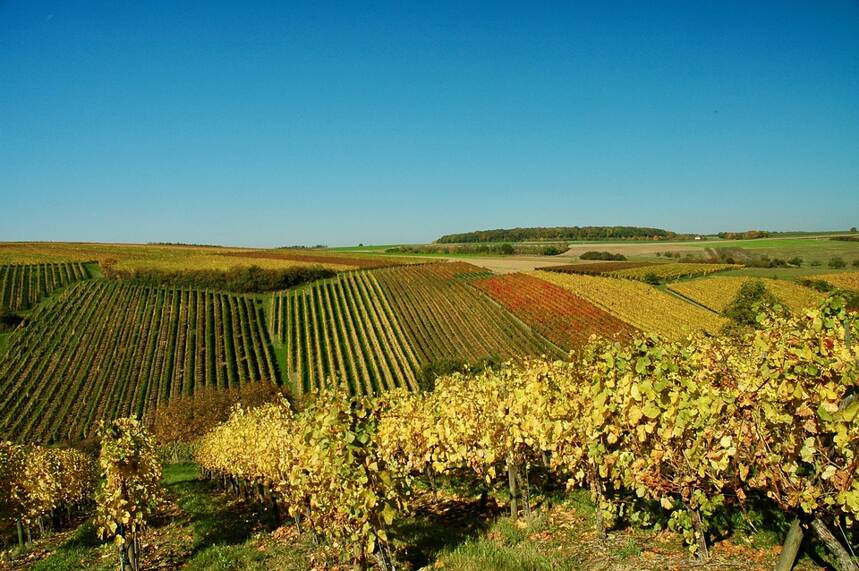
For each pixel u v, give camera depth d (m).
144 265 85.88
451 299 71.19
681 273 78.56
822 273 72.38
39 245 111.81
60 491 20.22
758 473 6.27
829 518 5.96
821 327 6.27
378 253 123.69
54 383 52.19
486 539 9.91
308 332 62.41
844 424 5.33
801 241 108.81
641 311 60.72
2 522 16.27
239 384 51.75
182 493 24.61
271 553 11.80
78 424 45.44
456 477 17.12
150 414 47.06
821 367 5.74
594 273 81.56
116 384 52.53
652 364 6.86
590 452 7.97
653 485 7.17
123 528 12.22
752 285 45.66
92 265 88.56
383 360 53.84
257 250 129.75
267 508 16.62
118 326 64.94
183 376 53.88
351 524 8.90
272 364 56.06
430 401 14.62
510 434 10.66
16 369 54.50
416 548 10.15
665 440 6.96
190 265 86.94
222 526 15.77
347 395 9.17
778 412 5.97
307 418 9.82
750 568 6.71
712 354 8.46
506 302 67.50
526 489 10.79
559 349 51.97
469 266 93.94
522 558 8.17
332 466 8.66
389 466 9.55
